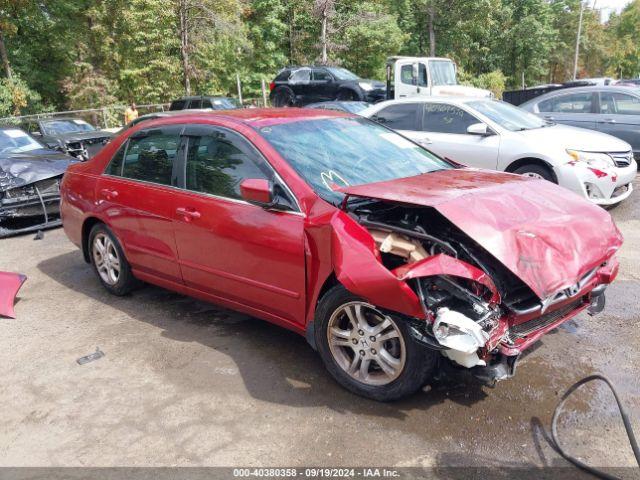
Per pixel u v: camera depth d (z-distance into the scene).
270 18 33.97
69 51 28.64
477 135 7.47
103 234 4.84
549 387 3.21
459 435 2.82
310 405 3.14
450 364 3.03
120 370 3.65
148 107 28.14
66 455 2.81
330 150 3.81
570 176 6.66
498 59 49.31
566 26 58.31
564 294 2.90
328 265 3.09
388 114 8.52
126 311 4.64
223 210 3.67
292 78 19.11
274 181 3.46
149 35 27.81
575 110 10.39
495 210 2.96
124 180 4.52
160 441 2.88
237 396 3.27
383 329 3.02
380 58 37.22
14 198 7.25
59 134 13.48
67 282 5.46
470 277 2.65
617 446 2.69
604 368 3.39
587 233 3.03
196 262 3.95
